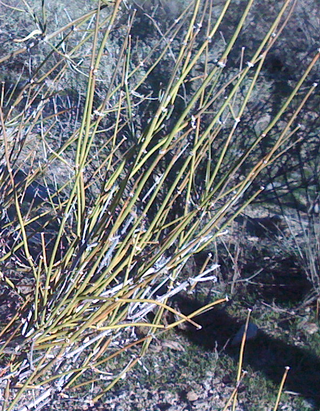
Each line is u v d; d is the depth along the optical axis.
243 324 4.92
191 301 5.00
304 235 5.13
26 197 4.31
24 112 2.54
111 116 3.78
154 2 4.18
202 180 4.11
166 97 1.99
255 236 5.96
